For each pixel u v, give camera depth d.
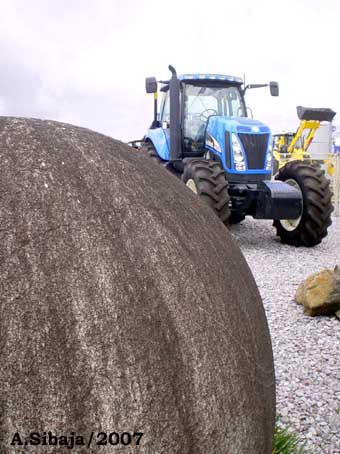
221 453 1.17
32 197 1.15
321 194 6.49
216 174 6.14
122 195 1.27
